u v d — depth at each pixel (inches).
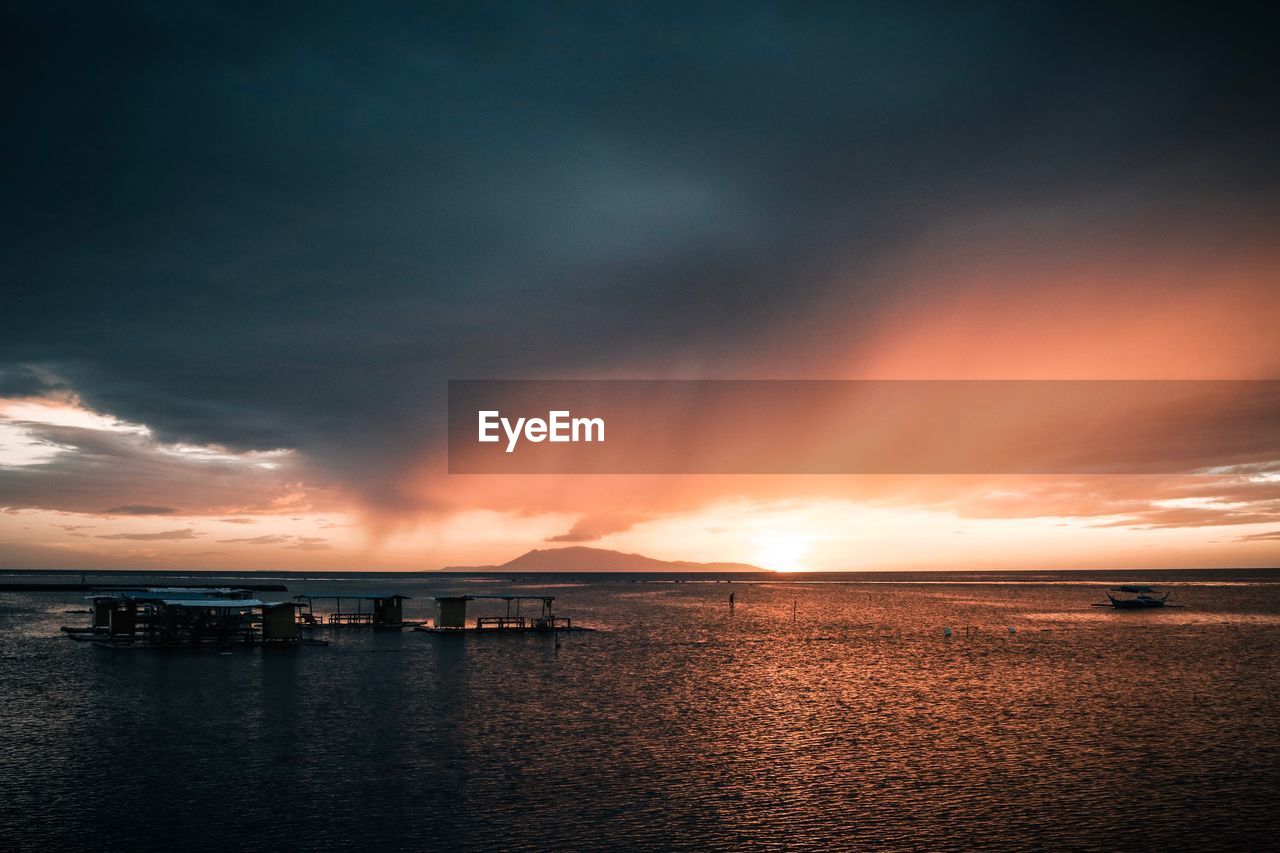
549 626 4247.0
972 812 1334.9
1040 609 6200.8
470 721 1964.8
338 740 1770.4
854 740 1795.0
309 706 2132.1
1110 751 1707.7
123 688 2391.7
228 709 2091.5
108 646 3380.9
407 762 1599.4
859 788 1454.2
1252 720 2004.2
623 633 4212.6
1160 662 3058.6
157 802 1358.3
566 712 2078.0
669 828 1254.9
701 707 2153.1
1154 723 1972.2
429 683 2506.2
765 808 1346.0
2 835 1213.1
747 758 1641.2
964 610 6107.3
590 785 1459.2
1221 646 3580.2
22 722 1937.7
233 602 3587.6
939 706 2181.3
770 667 2923.2
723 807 1347.2
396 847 1175.6
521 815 1305.4
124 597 3683.6
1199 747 1738.4
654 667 2903.5
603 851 1167.0
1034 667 2933.1
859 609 6289.4
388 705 2151.8
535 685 2484.0
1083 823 1288.1
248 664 2906.0
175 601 3577.8
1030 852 1176.8
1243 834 1245.1
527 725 1925.4
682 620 5167.3
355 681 2529.5
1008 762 1620.3
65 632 3991.1
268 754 1654.8
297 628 3494.1
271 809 1325.0
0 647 3400.6
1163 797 1409.9
